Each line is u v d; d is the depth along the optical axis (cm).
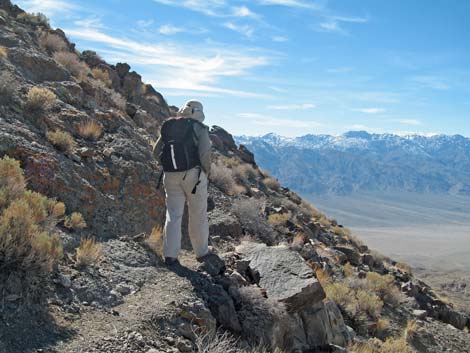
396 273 1304
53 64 951
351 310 748
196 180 509
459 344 860
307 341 523
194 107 518
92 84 1082
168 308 413
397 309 923
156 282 475
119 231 581
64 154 624
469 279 8794
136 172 695
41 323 343
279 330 470
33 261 376
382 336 757
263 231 911
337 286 789
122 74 1593
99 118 833
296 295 520
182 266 526
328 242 1279
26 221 383
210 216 834
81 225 527
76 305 384
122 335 355
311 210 1728
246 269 580
